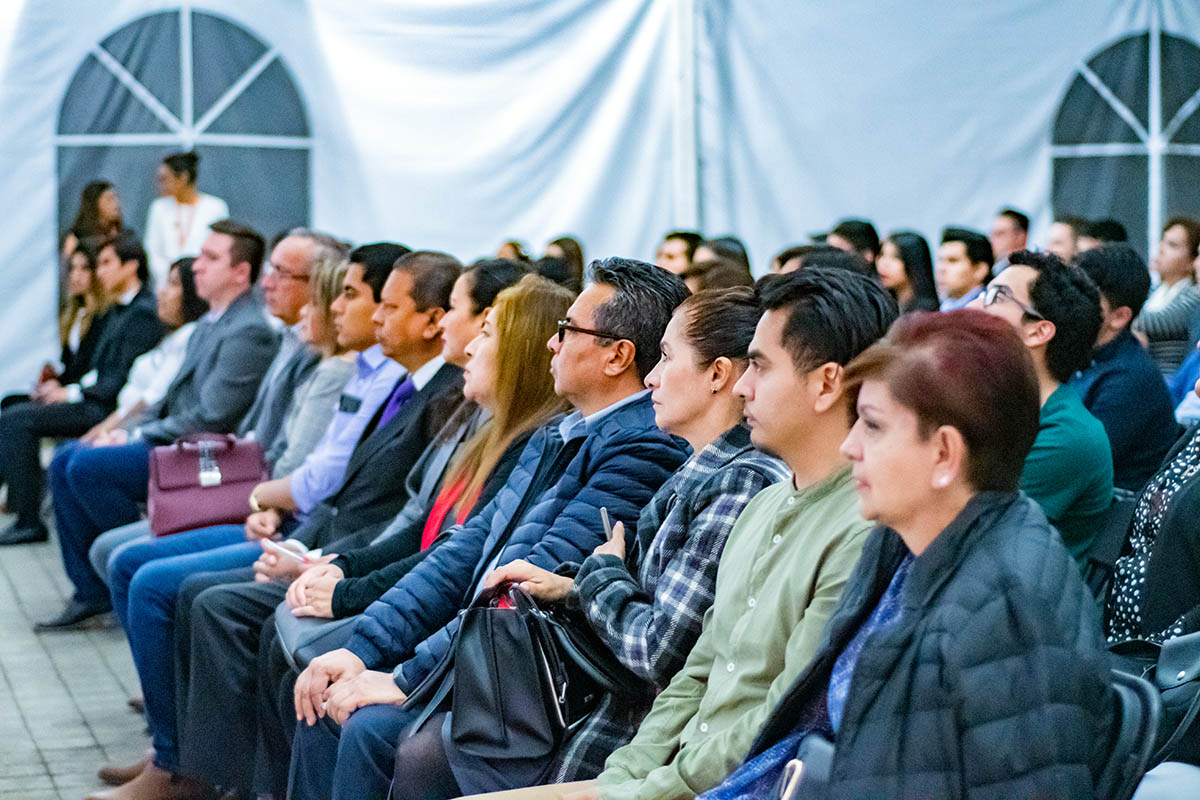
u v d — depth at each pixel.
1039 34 7.20
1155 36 7.27
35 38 7.38
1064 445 2.98
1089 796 1.60
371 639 3.15
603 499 2.83
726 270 4.21
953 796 1.62
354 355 4.75
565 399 3.33
